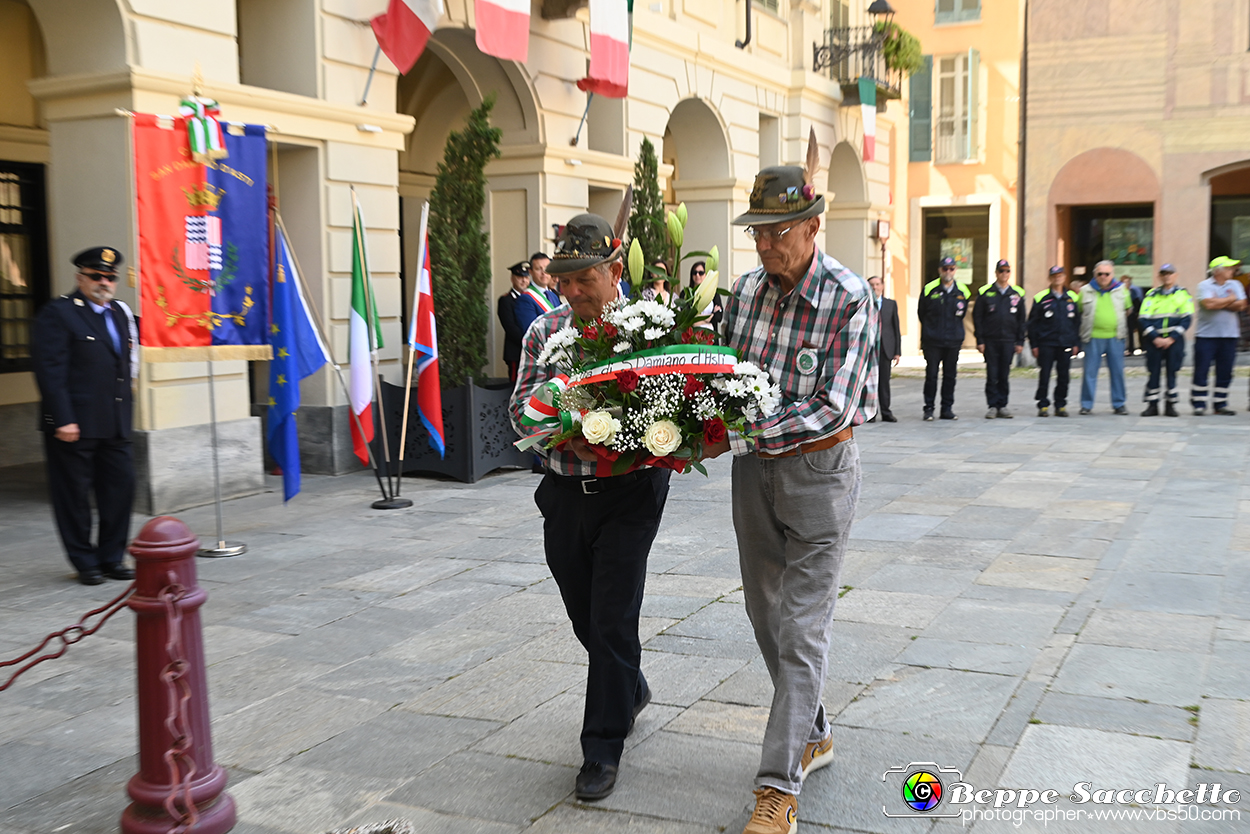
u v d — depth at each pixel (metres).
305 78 9.55
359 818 3.32
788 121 18.62
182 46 8.27
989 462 9.96
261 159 7.20
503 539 7.18
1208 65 20.81
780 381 3.30
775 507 3.29
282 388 7.46
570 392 3.29
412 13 9.44
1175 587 5.65
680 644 4.91
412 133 14.77
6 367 10.44
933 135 24.70
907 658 4.63
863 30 20.75
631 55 13.84
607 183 13.66
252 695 4.38
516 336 10.38
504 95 12.38
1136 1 21.14
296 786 3.55
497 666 4.68
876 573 6.06
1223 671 4.39
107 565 6.34
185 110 6.86
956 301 13.27
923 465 9.88
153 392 8.05
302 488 9.17
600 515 3.50
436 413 8.63
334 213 9.72
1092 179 21.84
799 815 3.26
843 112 20.41
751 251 17.42
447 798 3.44
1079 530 7.05
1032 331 13.55
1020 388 17.34
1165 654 4.61
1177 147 21.16
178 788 3.07
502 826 3.25
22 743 3.98
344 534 7.39
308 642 5.05
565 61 12.76
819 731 3.49
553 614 5.44
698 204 16.77
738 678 4.46
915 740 3.79
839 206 21.70
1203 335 13.02
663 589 5.83
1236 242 21.59
